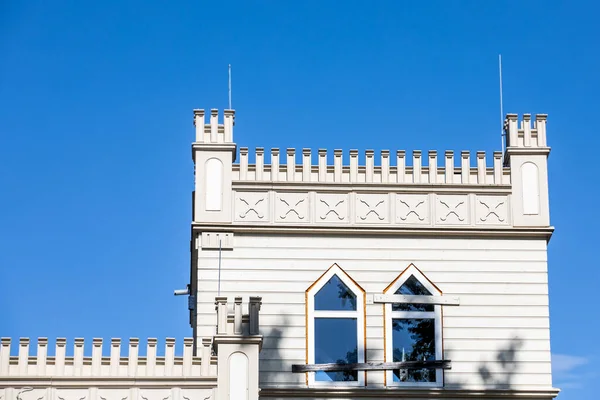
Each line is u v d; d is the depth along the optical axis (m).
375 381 40.44
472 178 42.47
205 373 36.66
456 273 41.62
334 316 41.03
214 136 42.28
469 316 41.25
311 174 42.25
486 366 40.75
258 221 41.69
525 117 43.00
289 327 40.84
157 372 36.66
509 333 41.09
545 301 41.44
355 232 41.69
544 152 42.72
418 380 40.56
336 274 41.41
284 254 41.47
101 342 36.88
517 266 41.78
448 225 41.91
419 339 41.03
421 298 41.28
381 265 41.56
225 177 41.97
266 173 42.19
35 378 36.38
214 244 41.41
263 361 40.44
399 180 42.34
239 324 36.97
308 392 40.09
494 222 42.16
